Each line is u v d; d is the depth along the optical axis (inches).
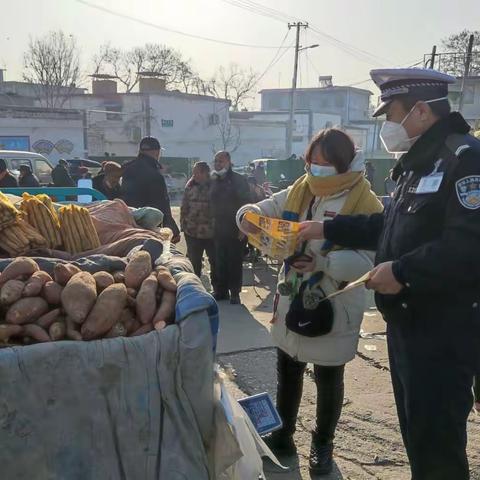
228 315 249.9
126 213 136.6
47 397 70.4
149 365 73.3
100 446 72.1
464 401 88.8
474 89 1652.3
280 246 114.7
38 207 114.3
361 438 141.9
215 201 263.6
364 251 113.9
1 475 69.9
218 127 1808.6
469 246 81.6
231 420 80.9
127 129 1644.9
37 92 2212.1
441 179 86.0
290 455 133.1
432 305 87.2
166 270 88.5
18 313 75.2
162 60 2603.3
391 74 93.5
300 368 128.5
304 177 126.0
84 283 77.9
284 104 2716.5
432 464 90.3
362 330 221.8
